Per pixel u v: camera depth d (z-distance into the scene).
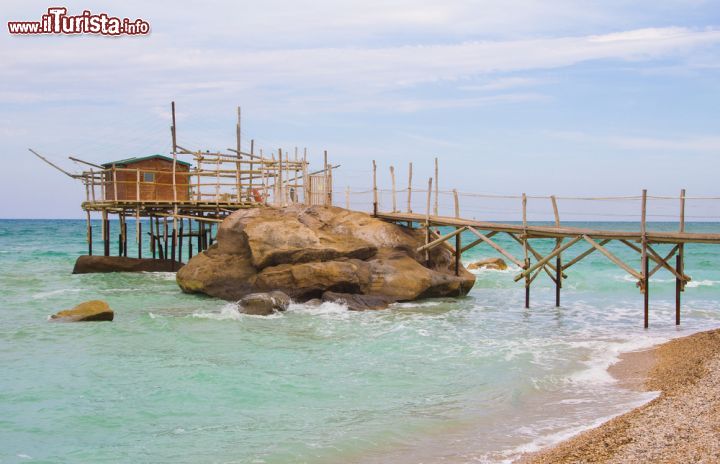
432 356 18.53
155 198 41.78
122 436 12.27
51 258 57.41
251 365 17.42
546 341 20.69
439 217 30.45
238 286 29.59
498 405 13.99
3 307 27.62
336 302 26.75
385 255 30.09
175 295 31.25
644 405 13.24
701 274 44.28
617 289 35.84
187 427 12.75
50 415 13.39
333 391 15.08
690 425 11.27
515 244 78.81
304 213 32.22
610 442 10.87
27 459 11.18
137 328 22.52
